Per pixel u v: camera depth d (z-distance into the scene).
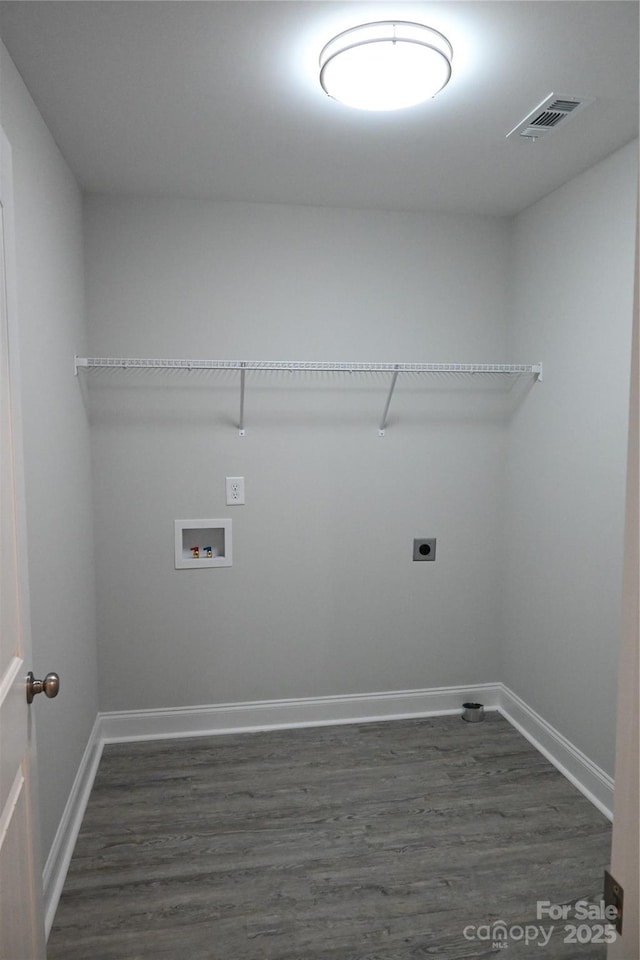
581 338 2.53
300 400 2.97
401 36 1.51
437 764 2.73
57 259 2.17
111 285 2.77
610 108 1.95
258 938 1.79
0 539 1.15
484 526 3.20
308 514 3.03
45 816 1.87
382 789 2.53
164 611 2.94
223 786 2.55
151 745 2.89
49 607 1.95
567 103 1.92
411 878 2.03
